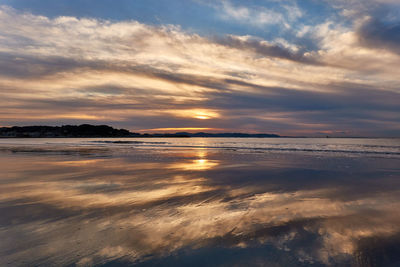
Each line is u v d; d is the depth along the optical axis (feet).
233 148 110.42
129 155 69.56
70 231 13.74
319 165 45.55
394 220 15.62
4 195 22.25
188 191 24.26
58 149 100.83
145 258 10.75
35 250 11.40
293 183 28.43
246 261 10.58
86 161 52.44
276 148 106.93
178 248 11.78
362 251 11.48
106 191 24.04
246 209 18.20
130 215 16.69
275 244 12.25
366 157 62.23
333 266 10.21
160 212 17.40
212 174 34.91
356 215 16.70
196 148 111.45
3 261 10.34
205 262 10.46
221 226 14.73
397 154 71.72
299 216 16.53
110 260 10.52
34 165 45.03
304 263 10.43
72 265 10.05
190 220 15.74
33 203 19.57
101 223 15.08
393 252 11.33
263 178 31.78
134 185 27.07
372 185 27.14
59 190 24.38
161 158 60.18
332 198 21.48
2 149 99.91
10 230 13.88
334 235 13.32
